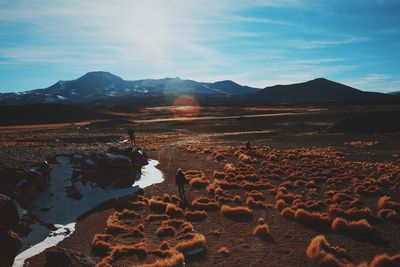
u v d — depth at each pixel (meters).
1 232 12.66
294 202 23.52
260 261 14.85
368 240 17.34
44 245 16.78
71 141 63.69
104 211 22.53
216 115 152.88
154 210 23.14
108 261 14.85
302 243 16.94
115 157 28.45
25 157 25.08
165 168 38.22
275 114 142.62
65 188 24.67
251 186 28.59
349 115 115.62
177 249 15.98
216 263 14.78
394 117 76.06
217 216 21.72
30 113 150.00
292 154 45.91
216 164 40.91
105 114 165.12
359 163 39.69
